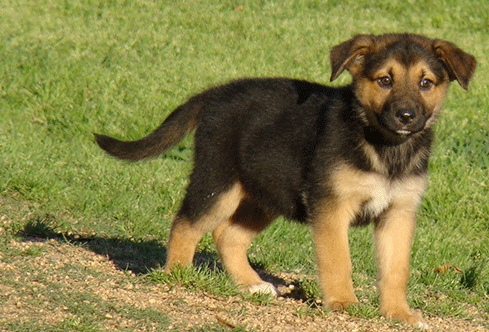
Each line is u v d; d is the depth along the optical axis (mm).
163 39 22000
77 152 15133
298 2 25984
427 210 14539
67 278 8805
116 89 18312
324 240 8852
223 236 10258
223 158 9875
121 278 9047
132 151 10445
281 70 20312
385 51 9109
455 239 13242
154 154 10531
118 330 7523
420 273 11594
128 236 11625
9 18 22547
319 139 9109
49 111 17062
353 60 9289
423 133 9141
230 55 21250
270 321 8242
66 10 23766
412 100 8797
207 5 25234
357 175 8797
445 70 9266
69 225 11523
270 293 9305
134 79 18906
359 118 9000
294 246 12148
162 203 13297
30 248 9719
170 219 12703
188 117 10398
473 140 17125
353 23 24500
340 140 8914
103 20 23219
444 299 10461
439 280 11250
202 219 9844
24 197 12609
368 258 11820
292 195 9453
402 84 8914
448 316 9734
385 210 9094
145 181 14055
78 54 20219
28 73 18578
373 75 9000
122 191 13352
